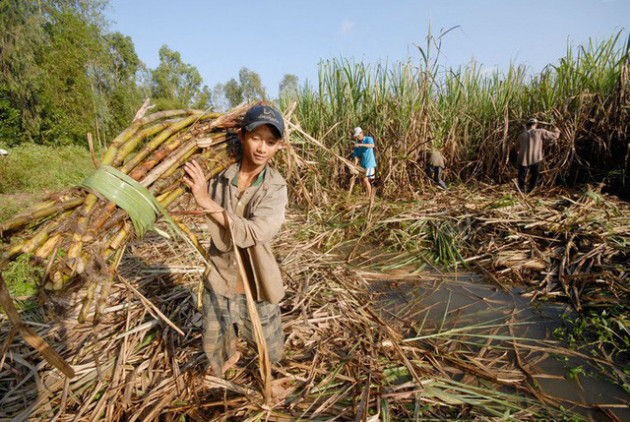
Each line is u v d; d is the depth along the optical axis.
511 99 7.66
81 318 1.19
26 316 2.68
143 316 2.60
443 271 4.03
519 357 2.48
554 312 3.10
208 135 1.69
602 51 6.59
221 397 2.01
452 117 7.75
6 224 1.10
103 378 2.12
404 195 6.56
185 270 3.33
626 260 3.57
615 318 2.77
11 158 10.62
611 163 6.43
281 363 2.30
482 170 7.91
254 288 1.83
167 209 1.47
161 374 2.17
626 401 2.07
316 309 2.93
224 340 1.95
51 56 19.12
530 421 1.91
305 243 4.59
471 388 2.15
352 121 7.17
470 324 2.93
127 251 3.82
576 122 6.61
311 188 6.19
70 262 1.12
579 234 4.12
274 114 1.44
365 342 2.53
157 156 1.45
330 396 2.05
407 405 2.02
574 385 2.21
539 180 7.06
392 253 4.54
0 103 17.44
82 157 15.30
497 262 4.01
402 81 6.67
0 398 2.01
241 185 1.66
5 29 17.42
